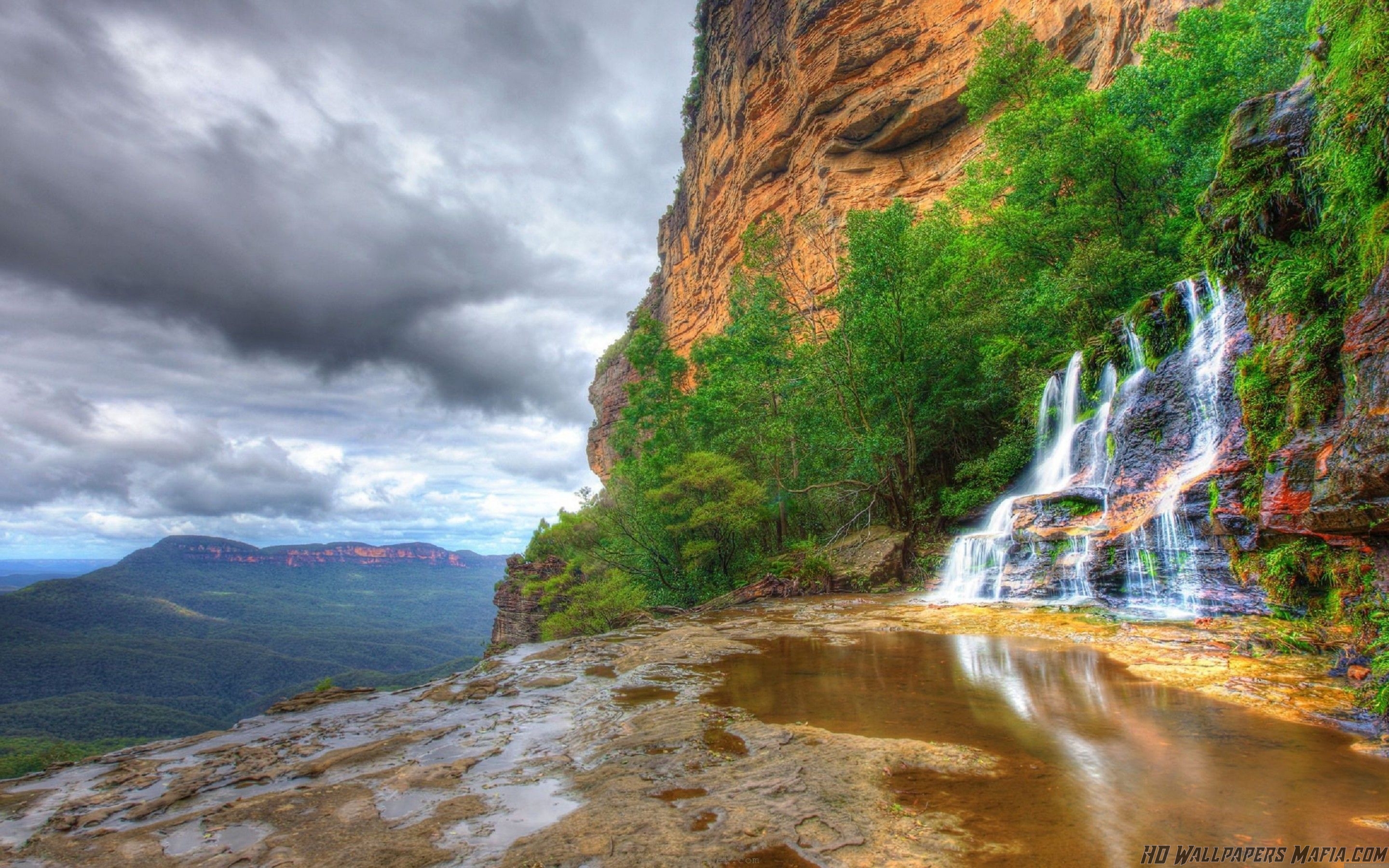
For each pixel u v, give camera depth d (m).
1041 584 12.66
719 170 65.94
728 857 3.19
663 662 9.25
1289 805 3.56
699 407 34.91
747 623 13.12
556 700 7.35
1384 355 5.71
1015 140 22.16
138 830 4.04
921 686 6.92
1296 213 8.23
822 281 44.31
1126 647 8.09
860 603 15.49
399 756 5.45
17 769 19.95
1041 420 18.41
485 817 3.94
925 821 3.51
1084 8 33.72
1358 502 5.91
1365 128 6.40
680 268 83.62
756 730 5.52
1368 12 6.41
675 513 25.38
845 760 4.57
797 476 28.33
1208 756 4.39
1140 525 10.99
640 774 4.54
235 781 4.96
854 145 46.25
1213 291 11.38
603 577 29.02
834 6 46.75
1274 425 8.39
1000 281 24.17
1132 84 21.94
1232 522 9.04
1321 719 5.07
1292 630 7.31
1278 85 17.06
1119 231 19.38
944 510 21.28
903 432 23.30
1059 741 4.82
